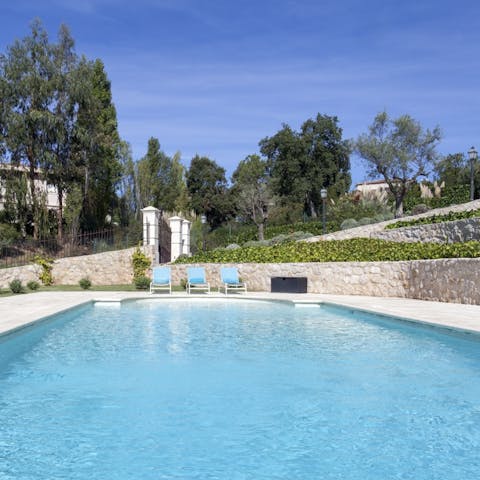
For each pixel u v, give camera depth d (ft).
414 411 15.85
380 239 61.57
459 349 25.22
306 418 15.24
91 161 92.94
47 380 19.60
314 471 11.59
